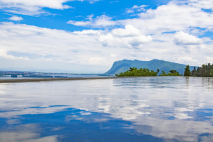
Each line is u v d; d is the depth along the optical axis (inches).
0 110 222.1
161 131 140.8
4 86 655.8
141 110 223.0
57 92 444.1
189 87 644.1
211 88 597.3
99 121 170.2
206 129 146.2
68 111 216.7
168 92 454.3
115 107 243.3
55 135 130.8
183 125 157.4
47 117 185.8
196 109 230.1
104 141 119.4
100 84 804.0
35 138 124.7
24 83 861.2
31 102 286.2
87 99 321.7
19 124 159.2
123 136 129.3
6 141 119.1
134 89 542.6
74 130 142.6
